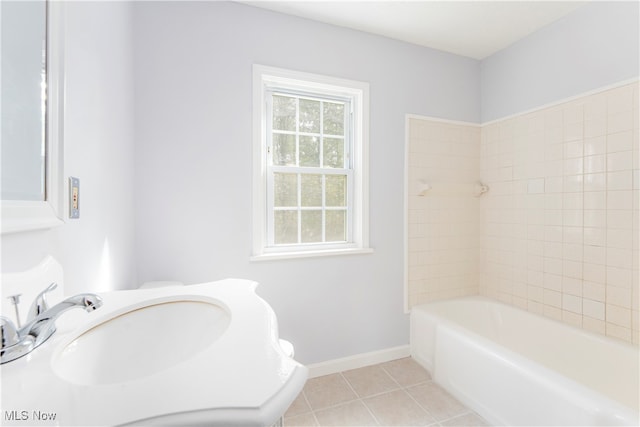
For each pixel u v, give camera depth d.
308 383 1.89
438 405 1.66
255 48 1.82
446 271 2.37
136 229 1.60
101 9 1.09
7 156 0.56
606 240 1.70
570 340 1.70
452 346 1.71
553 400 1.15
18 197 0.59
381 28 2.05
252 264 1.83
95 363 0.62
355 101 2.13
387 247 2.19
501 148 2.31
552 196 1.97
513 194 2.22
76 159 0.87
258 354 0.48
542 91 2.04
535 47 2.08
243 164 1.80
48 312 0.54
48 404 0.36
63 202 0.77
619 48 1.65
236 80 1.78
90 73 0.99
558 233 1.94
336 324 2.04
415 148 2.26
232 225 1.78
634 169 1.59
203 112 1.71
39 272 0.66
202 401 0.37
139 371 0.68
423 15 1.91
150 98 1.62
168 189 1.66
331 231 2.13
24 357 0.49
